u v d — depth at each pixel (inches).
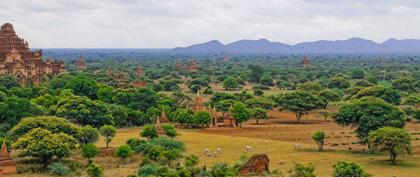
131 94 6195.9
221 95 6988.2
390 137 3602.4
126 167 3383.4
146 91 6294.3
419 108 6378.0
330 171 3272.6
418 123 5728.3
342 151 4052.7
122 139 4557.1
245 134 4958.2
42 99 5757.9
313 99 6013.8
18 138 3575.3
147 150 3631.9
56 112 4909.0
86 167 3383.4
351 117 4254.4
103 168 3275.1
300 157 3769.7
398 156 3831.2
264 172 3132.4
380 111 4183.1
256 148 4143.7
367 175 2881.4
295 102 5920.3
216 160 3604.8
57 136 3403.1
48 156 3329.2
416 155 3890.3
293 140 4613.7
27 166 3331.7
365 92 6791.3
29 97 6624.0
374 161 3656.5
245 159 3444.9
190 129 5305.1
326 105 6855.3
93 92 6815.9
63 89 6830.7
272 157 3750.0
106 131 4116.6
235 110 5492.1
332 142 4480.8
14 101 4795.8
